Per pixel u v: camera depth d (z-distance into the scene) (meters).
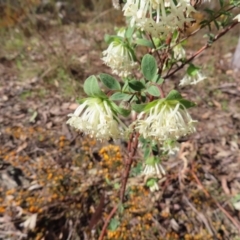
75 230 0.24
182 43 0.16
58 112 0.35
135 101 0.14
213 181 0.28
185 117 0.11
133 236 0.24
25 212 0.24
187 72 0.17
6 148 0.30
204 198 0.26
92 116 0.12
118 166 0.28
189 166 0.29
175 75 0.42
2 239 0.23
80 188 0.26
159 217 0.25
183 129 0.11
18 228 0.23
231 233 0.24
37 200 0.25
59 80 0.40
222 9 0.14
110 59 0.15
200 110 0.37
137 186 0.26
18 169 0.28
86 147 0.30
